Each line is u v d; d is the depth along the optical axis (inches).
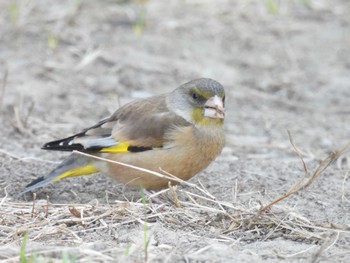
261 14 802.2
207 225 394.0
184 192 417.1
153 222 394.0
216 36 756.0
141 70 682.8
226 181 465.4
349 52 743.7
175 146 429.4
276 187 458.0
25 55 685.3
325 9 823.7
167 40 738.2
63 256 327.3
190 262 340.8
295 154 545.6
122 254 345.7
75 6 767.7
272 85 683.4
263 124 613.6
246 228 391.2
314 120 626.8
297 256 355.6
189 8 800.9
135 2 793.6
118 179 440.8
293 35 770.8
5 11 756.0
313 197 441.7
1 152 498.3
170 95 445.1
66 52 698.2
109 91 646.5
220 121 437.7
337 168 497.4
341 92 676.1
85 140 436.8
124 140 432.8
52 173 436.8
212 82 440.8
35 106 600.4
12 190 447.5
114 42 722.2
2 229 382.9
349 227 390.0
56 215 398.3
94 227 388.8
